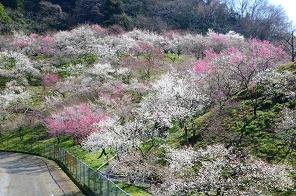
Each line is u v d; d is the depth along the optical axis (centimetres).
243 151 2972
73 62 7919
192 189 2123
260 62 4209
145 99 4181
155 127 3691
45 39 8481
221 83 4038
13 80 7331
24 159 5019
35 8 10925
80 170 3184
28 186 3347
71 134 5000
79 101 5644
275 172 2177
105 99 5144
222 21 10500
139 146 3531
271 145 2953
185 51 7638
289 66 4009
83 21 10181
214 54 5438
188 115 3516
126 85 5553
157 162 3212
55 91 6594
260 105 3553
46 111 6069
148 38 8188
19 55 7800
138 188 2856
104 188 2380
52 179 3591
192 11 10412
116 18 9725
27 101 6706
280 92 3578
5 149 5731
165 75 4788
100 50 7538
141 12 10488
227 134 3306
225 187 2091
